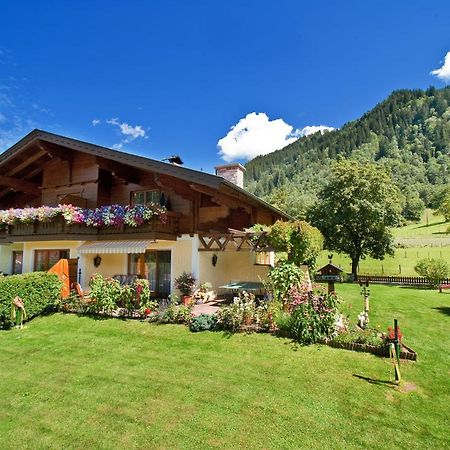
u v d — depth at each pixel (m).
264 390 7.58
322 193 39.94
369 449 5.57
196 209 18.33
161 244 19.00
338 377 8.15
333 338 10.09
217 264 20.28
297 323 10.62
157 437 5.97
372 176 36.03
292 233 14.14
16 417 6.79
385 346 9.38
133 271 20.00
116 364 9.44
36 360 10.01
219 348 10.27
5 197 25.75
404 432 6.02
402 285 32.34
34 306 14.64
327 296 11.10
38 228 19.48
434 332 12.59
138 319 13.83
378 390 7.52
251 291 17.52
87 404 7.22
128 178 19.91
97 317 14.42
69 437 6.05
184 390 7.70
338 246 37.62
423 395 7.34
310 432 6.02
